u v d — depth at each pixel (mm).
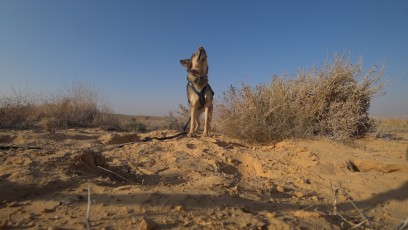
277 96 2123
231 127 2156
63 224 658
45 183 896
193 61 2156
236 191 988
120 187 923
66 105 3447
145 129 3461
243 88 2205
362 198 1071
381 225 856
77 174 1031
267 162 1503
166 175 1258
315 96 2146
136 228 651
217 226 694
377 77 2184
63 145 1809
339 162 1446
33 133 2162
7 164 1052
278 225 727
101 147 1776
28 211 733
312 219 799
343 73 2186
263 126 1999
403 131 2910
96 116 3482
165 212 749
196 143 1861
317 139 1921
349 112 2018
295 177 1309
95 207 758
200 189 942
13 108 2934
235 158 1612
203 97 2127
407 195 1083
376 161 1433
